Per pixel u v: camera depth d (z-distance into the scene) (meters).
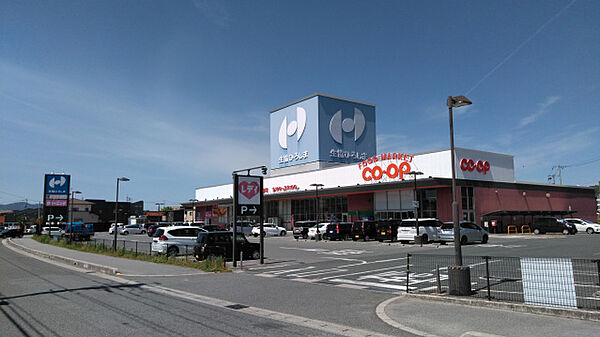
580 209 52.56
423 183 38.50
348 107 64.12
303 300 10.09
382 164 44.72
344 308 9.12
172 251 22.61
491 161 42.78
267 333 7.02
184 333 7.02
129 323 7.73
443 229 28.12
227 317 8.26
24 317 8.26
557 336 6.46
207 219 75.50
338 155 61.91
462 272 9.74
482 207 40.78
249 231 47.22
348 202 49.19
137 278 14.55
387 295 10.66
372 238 35.22
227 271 16.34
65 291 11.64
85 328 7.35
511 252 20.59
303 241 36.75
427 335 6.85
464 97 10.63
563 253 19.62
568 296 8.00
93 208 96.69
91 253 25.77
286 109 66.69
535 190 47.03
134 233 63.09
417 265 16.69
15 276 15.36
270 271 16.34
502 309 8.51
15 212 111.19
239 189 18.94
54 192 47.34
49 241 38.88
